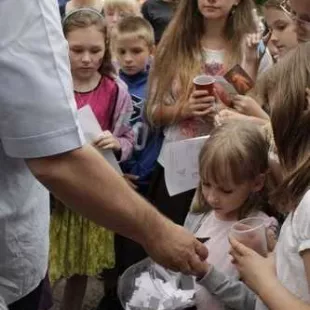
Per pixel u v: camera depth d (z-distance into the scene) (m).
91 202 1.68
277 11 3.33
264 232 2.07
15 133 1.60
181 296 2.28
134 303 2.33
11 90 1.57
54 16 1.60
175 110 3.24
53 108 1.58
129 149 3.44
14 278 1.86
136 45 3.76
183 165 3.01
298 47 1.82
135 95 3.73
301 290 1.71
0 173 1.73
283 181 1.75
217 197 2.41
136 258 3.23
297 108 1.71
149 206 1.80
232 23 3.34
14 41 1.56
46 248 1.94
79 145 1.63
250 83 3.10
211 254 2.40
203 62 3.29
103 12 5.12
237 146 2.36
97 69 3.46
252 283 1.84
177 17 3.33
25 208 1.81
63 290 3.88
